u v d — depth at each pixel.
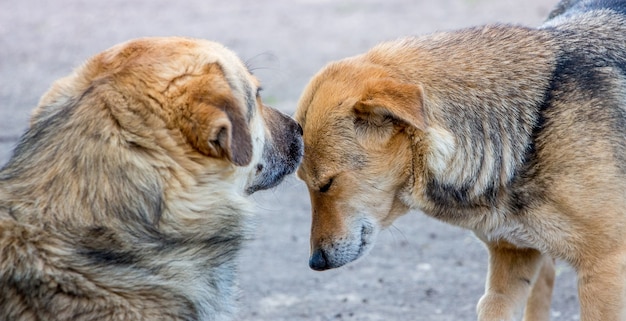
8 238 5.79
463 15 22.69
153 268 6.02
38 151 6.05
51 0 30.56
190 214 6.11
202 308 6.33
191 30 24.27
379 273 11.35
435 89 7.83
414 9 24.38
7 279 5.77
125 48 6.41
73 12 28.14
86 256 5.84
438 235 12.53
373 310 10.22
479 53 7.95
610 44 7.92
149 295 6.02
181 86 6.09
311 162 8.18
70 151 5.94
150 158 5.97
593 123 7.52
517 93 7.72
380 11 24.69
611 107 7.59
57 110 6.26
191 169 6.10
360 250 8.30
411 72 7.92
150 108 6.02
